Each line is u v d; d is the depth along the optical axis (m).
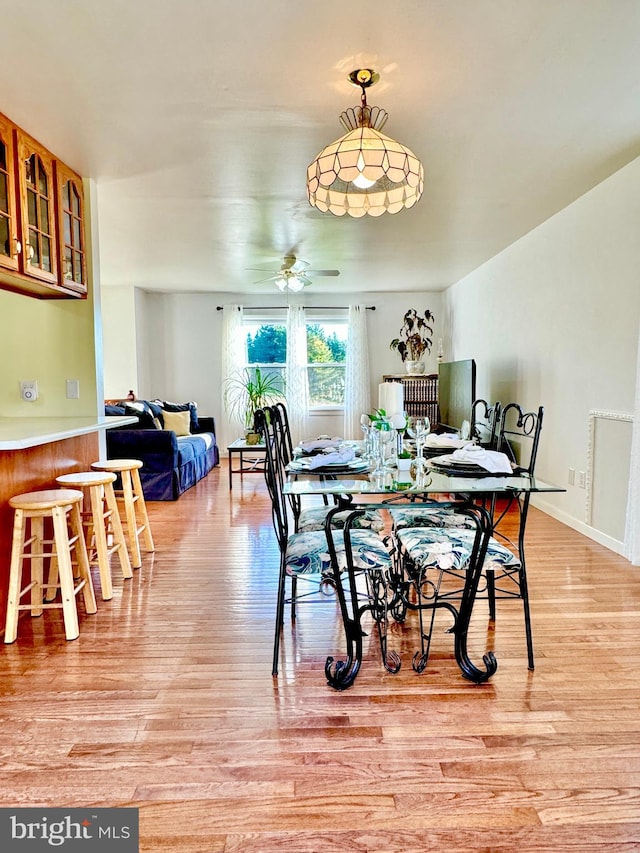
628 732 1.67
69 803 1.40
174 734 1.67
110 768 1.52
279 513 2.13
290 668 2.06
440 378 6.62
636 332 3.15
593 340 3.60
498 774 1.50
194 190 3.45
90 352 3.27
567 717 1.75
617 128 2.67
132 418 3.49
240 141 2.74
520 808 1.38
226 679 1.98
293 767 1.52
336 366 7.86
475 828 1.32
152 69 2.10
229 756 1.57
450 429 6.16
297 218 4.06
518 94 2.33
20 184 2.57
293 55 2.02
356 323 7.57
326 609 2.62
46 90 2.25
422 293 7.65
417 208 3.89
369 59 2.05
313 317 7.71
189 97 2.31
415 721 1.73
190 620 2.49
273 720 1.74
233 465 7.20
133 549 3.21
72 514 2.57
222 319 7.58
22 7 1.73
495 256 5.36
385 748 1.60
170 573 3.11
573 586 2.82
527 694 1.88
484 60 2.07
